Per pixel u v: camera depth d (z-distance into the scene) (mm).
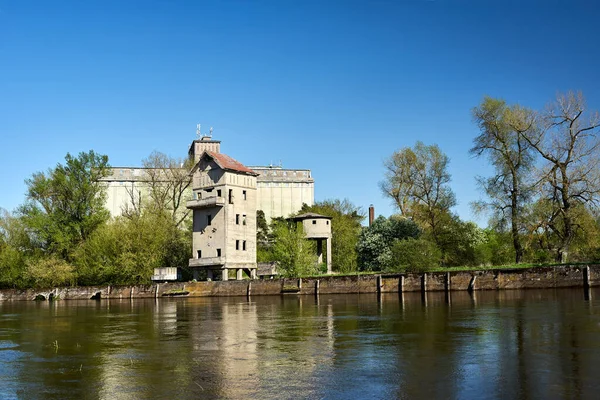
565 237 66375
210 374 18531
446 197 86000
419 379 16766
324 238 89500
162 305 60406
